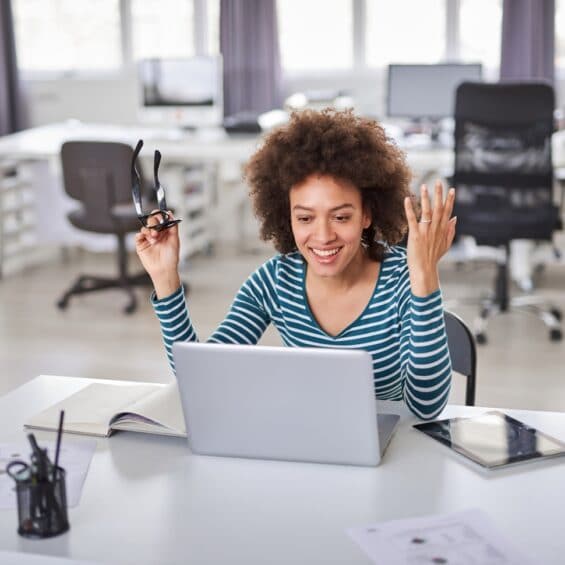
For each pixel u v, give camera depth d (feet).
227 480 5.04
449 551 4.28
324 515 4.65
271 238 6.59
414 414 5.84
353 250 6.00
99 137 19.61
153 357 14.43
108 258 21.29
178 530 4.53
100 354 14.58
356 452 5.13
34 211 20.26
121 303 17.43
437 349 5.63
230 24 21.72
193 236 20.31
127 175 16.29
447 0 21.72
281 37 22.67
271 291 6.61
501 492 4.84
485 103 14.60
